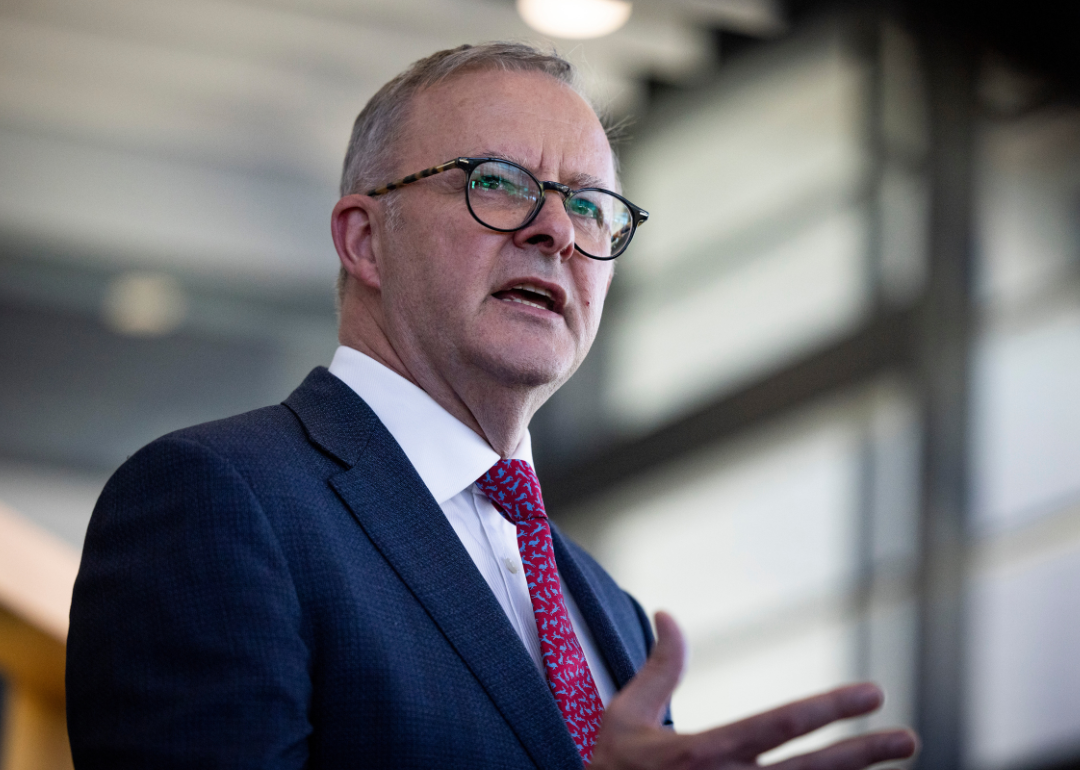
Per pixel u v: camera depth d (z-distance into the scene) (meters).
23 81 7.54
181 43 7.21
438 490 1.78
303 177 8.61
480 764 1.47
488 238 1.85
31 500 7.73
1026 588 6.66
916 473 6.99
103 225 8.14
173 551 1.45
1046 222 6.98
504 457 1.92
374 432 1.75
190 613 1.41
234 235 8.43
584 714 1.67
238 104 7.91
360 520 1.62
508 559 1.80
